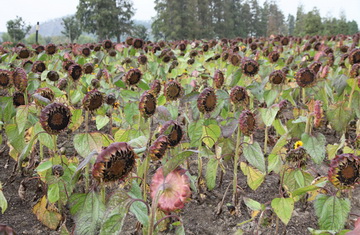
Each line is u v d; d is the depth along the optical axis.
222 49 8.07
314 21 46.56
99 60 6.15
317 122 2.54
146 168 1.88
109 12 69.62
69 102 3.82
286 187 2.64
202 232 2.66
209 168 2.85
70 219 2.69
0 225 1.13
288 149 3.31
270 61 5.95
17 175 3.45
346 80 3.80
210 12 85.25
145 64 5.81
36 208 2.57
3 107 2.89
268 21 104.00
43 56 6.09
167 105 3.23
